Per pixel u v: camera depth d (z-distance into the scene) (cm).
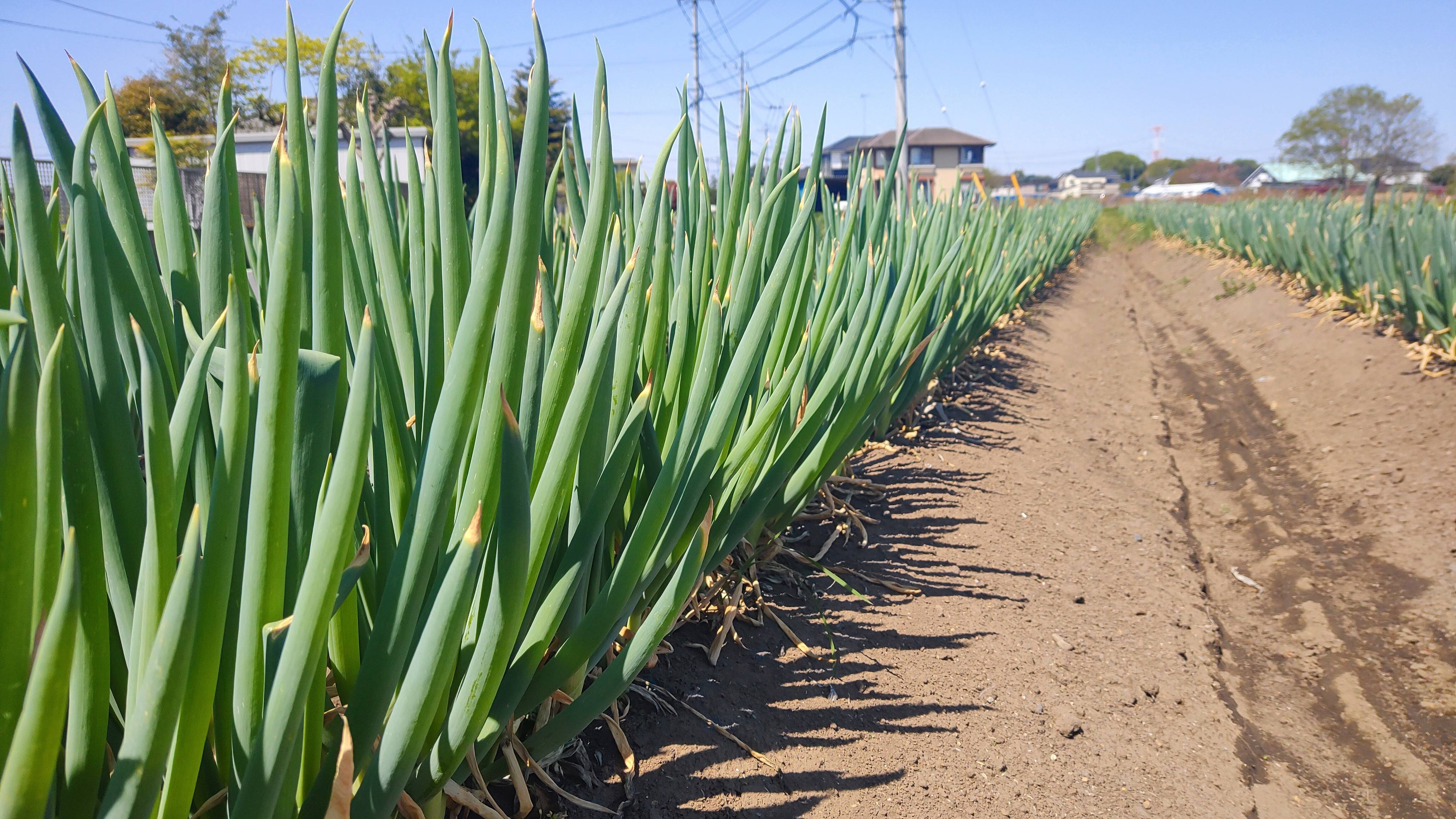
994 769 179
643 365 145
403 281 109
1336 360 625
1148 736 203
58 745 59
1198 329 980
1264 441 506
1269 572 332
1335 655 268
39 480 61
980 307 445
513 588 87
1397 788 206
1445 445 420
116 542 77
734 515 160
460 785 125
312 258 89
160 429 65
